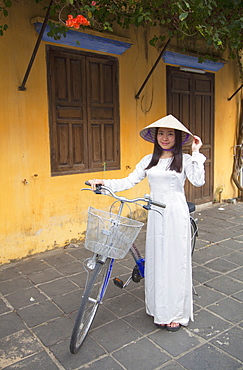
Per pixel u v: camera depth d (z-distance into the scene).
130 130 5.20
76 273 3.81
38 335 2.69
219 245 4.66
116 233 2.27
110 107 4.91
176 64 5.71
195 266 3.98
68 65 4.37
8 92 3.87
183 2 3.71
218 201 6.98
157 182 2.64
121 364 2.36
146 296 2.83
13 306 3.13
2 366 2.34
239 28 4.26
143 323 2.85
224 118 6.82
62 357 2.43
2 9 3.71
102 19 4.11
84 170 4.69
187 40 5.75
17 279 3.68
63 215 4.51
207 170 6.66
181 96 5.93
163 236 2.61
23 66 3.96
